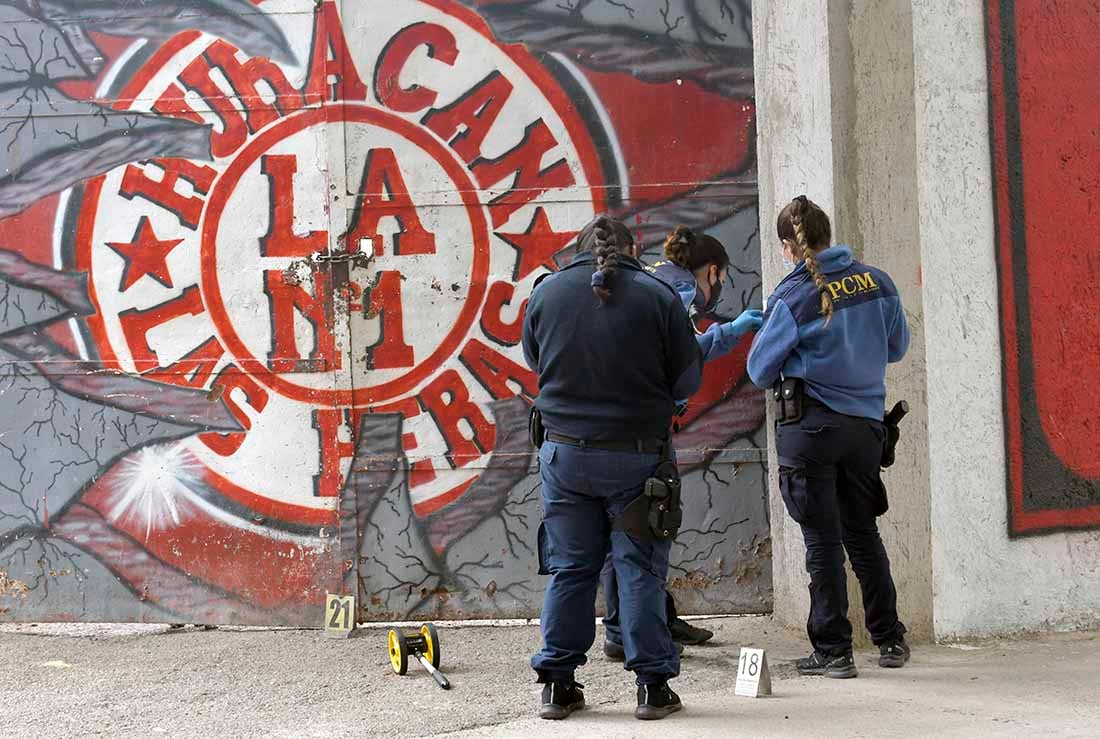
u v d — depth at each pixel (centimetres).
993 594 774
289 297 795
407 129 791
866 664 698
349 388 793
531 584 795
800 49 743
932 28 756
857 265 670
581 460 591
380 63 790
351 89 791
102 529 805
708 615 800
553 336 600
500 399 793
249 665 717
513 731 579
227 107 796
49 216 804
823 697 628
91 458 805
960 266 764
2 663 729
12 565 810
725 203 795
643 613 590
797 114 750
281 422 796
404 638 686
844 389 652
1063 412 799
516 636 776
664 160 795
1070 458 800
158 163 800
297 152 793
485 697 642
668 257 727
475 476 795
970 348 768
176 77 798
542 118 792
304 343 794
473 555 795
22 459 808
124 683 681
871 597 687
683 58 793
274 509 798
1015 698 624
